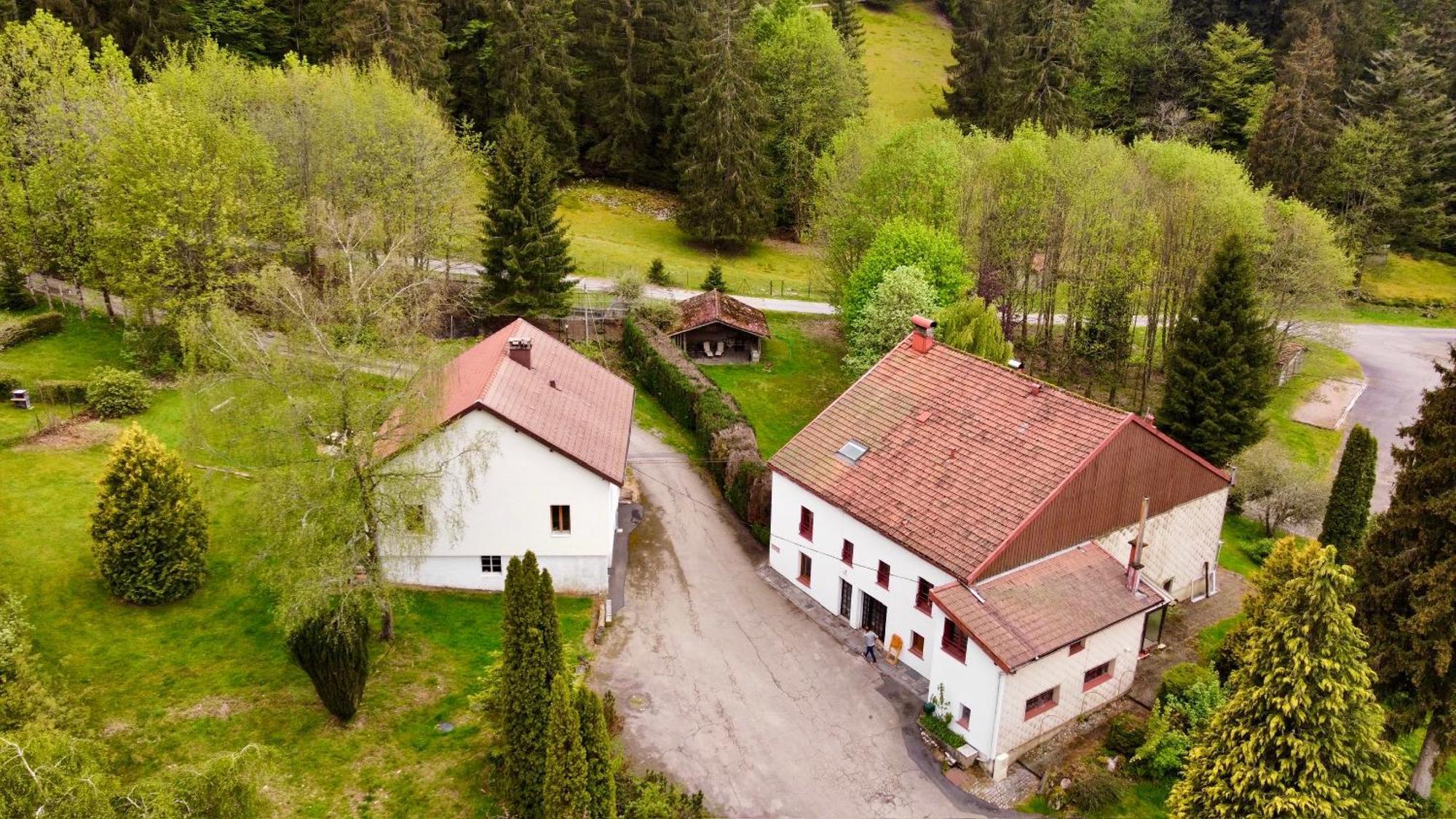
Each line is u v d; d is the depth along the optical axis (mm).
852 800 28391
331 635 27344
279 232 53188
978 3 93625
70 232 50469
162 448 31969
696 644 35000
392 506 29766
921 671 33656
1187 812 25047
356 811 25781
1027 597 30625
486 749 28391
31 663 26703
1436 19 89375
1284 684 22953
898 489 34844
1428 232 86250
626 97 86188
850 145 68688
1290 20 93250
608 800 23938
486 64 82875
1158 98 98062
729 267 79000
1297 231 61406
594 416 39406
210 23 76750
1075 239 60719
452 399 35812
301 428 28859
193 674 29500
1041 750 30734
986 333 48250
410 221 56031
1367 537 29469
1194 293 51844
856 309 57094
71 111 49625
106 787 17781
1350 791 23297
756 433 51688
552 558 36531
